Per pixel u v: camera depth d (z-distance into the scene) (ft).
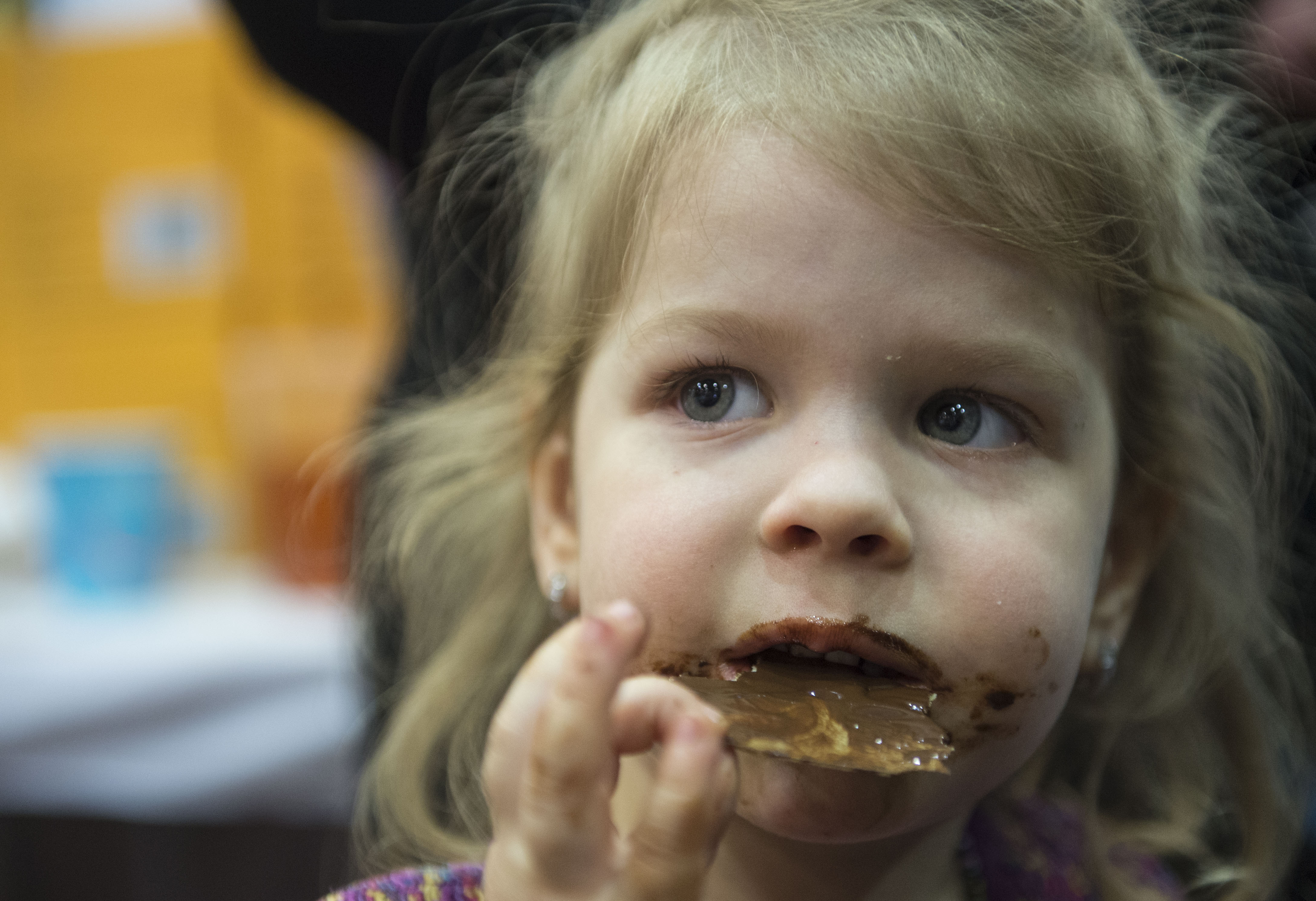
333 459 2.50
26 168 3.08
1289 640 1.81
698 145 1.35
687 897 1.14
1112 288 1.40
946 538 1.30
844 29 1.39
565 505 1.52
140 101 3.01
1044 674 1.32
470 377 1.90
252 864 2.51
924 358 1.30
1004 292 1.32
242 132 2.99
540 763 1.14
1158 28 1.60
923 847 1.44
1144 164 1.44
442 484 1.83
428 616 1.85
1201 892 1.78
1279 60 1.77
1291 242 1.83
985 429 1.34
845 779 1.28
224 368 3.03
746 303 1.30
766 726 1.21
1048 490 1.34
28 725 2.16
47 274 3.09
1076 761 1.78
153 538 2.55
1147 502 1.53
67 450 2.71
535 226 1.67
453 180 1.83
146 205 3.04
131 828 2.47
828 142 1.32
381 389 2.02
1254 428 1.72
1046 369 1.33
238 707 2.20
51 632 2.30
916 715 1.25
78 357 3.10
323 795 2.21
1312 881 1.90
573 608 1.51
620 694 1.16
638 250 1.38
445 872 1.46
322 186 2.98
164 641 2.22
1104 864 1.68
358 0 1.89
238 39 2.12
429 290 1.95
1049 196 1.35
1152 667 1.70
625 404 1.38
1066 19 1.45
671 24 1.49
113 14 3.00
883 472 1.29
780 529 1.28
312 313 3.03
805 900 1.40
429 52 1.91
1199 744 1.78
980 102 1.34
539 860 1.14
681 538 1.31
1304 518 1.88
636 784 1.43
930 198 1.31
